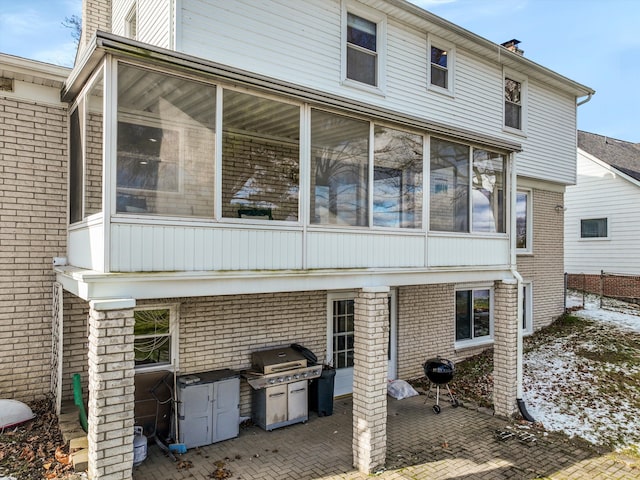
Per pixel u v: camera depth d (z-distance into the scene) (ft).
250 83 16.49
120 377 13.74
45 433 17.87
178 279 15.29
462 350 35.42
